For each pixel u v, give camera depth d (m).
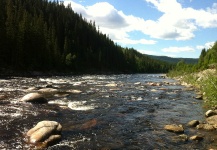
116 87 40.00
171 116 19.69
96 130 15.10
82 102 23.92
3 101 21.66
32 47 75.50
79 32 137.38
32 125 15.02
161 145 12.87
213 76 26.86
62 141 12.69
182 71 95.56
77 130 14.78
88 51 124.75
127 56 168.00
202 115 20.16
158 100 27.88
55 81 46.88
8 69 63.19
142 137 14.13
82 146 12.20
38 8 135.12
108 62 138.00
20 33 69.44
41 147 11.62
